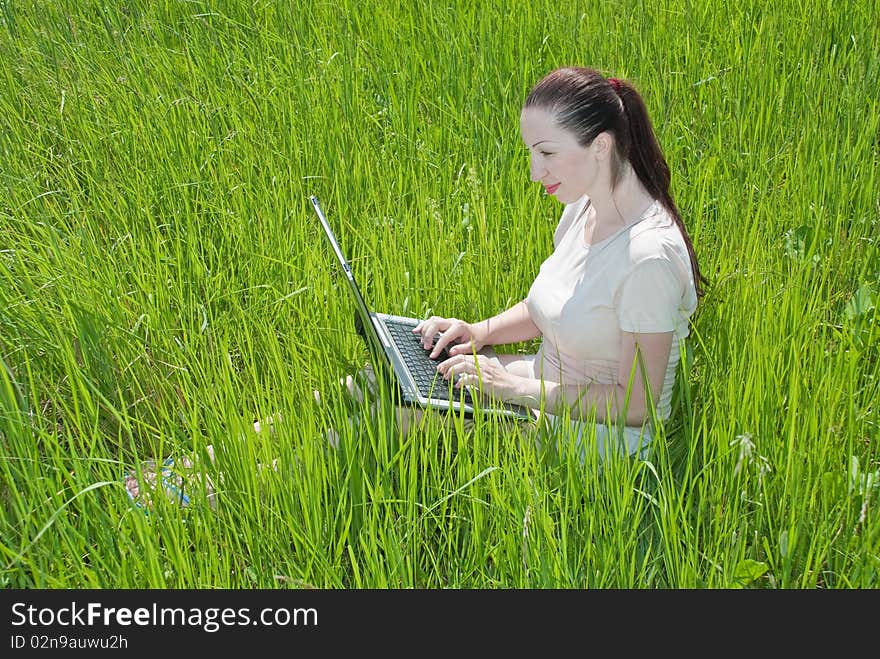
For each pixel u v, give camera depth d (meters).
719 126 5.32
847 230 4.77
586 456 3.23
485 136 5.44
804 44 6.05
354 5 7.00
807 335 3.69
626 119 3.29
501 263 4.51
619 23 6.38
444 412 3.46
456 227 4.75
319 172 5.30
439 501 3.16
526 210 4.77
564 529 3.02
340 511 3.27
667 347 3.33
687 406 3.63
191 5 7.25
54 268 4.50
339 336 4.05
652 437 3.49
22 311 4.21
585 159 3.29
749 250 4.29
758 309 3.81
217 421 3.49
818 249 4.50
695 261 3.49
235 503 3.26
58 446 3.31
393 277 4.32
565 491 3.29
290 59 6.30
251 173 5.30
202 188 5.18
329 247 4.66
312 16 6.93
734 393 3.43
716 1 6.50
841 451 3.32
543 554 3.03
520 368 3.79
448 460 3.43
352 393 3.69
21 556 3.04
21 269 4.52
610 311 3.36
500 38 6.32
